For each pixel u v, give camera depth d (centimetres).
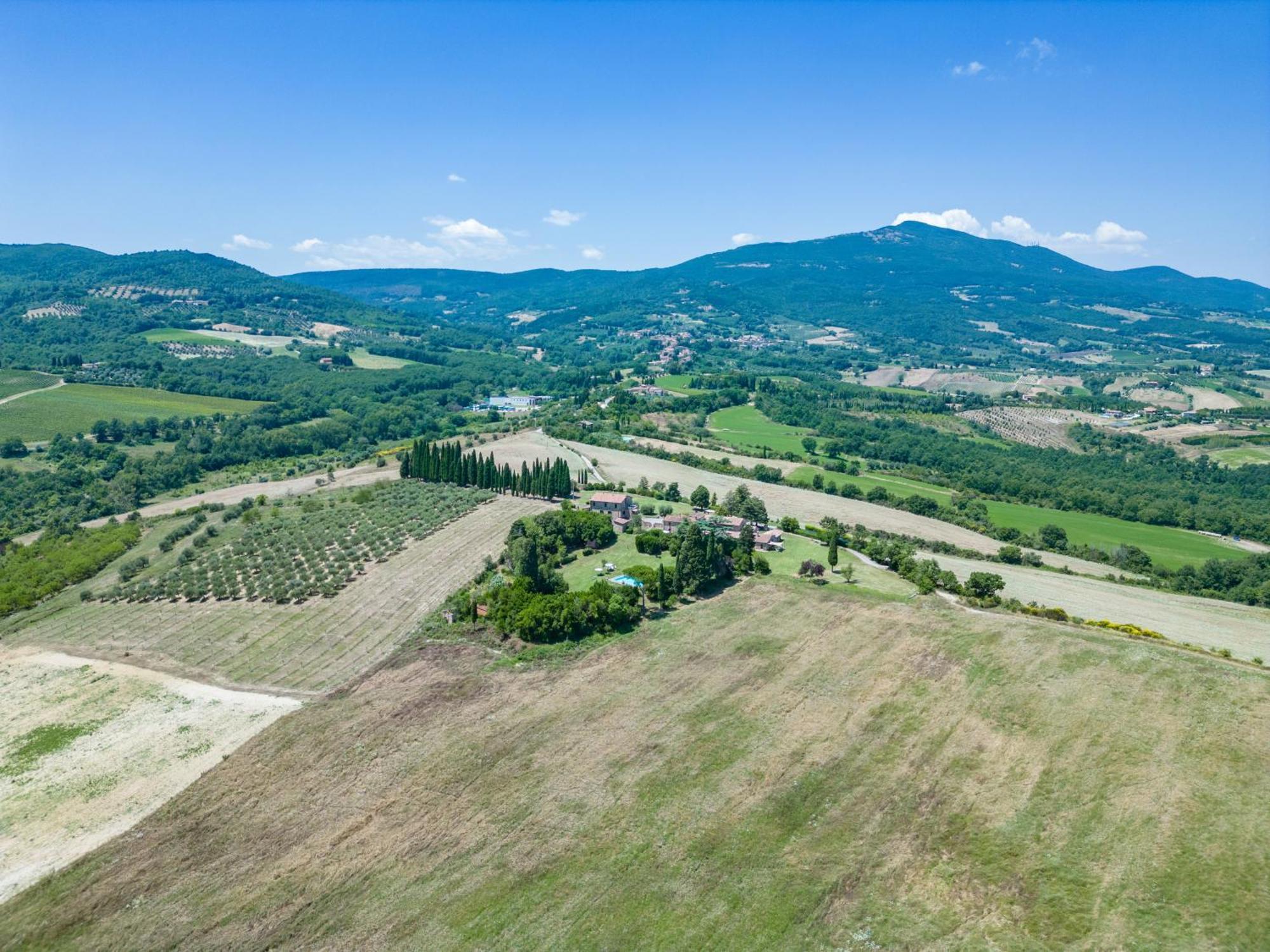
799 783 6219
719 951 4700
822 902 5047
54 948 5006
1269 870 5006
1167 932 4662
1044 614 9594
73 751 7388
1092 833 5469
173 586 11544
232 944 4931
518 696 7844
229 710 8006
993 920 4847
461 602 10131
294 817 6141
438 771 6600
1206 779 5844
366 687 8275
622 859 5481
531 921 4978
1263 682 6956
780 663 8225
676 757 6638
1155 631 9281
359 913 5112
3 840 6131
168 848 5878
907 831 5650
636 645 8900
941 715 7038
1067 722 6700
